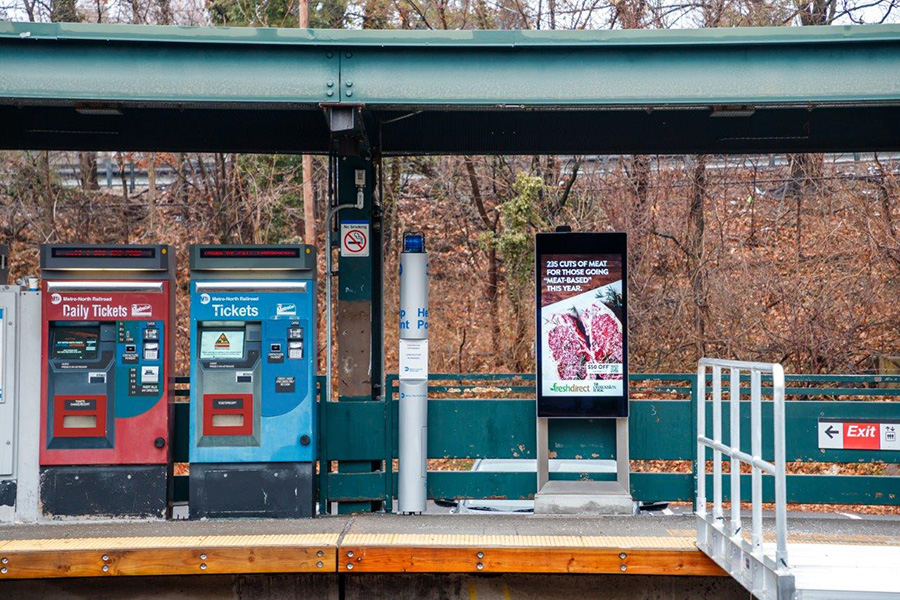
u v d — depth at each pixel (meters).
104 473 8.60
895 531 7.93
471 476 9.14
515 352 20.17
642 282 18.98
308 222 20.39
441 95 8.11
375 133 9.69
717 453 6.95
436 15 21.97
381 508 9.25
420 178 23.91
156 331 8.67
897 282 17.86
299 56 8.08
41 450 8.55
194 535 7.82
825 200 19.28
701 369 7.49
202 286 8.64
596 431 9.15
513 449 9.16
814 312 17.86
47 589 7.64
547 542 7.42
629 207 19.59
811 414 9.06
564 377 8.85
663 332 18.81
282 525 8.31
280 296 8.71
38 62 7.90
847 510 13.50
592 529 8.03
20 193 23.69
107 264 8.64
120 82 7.96
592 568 7.25
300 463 8.69
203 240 23.47
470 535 7.75
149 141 10.66
